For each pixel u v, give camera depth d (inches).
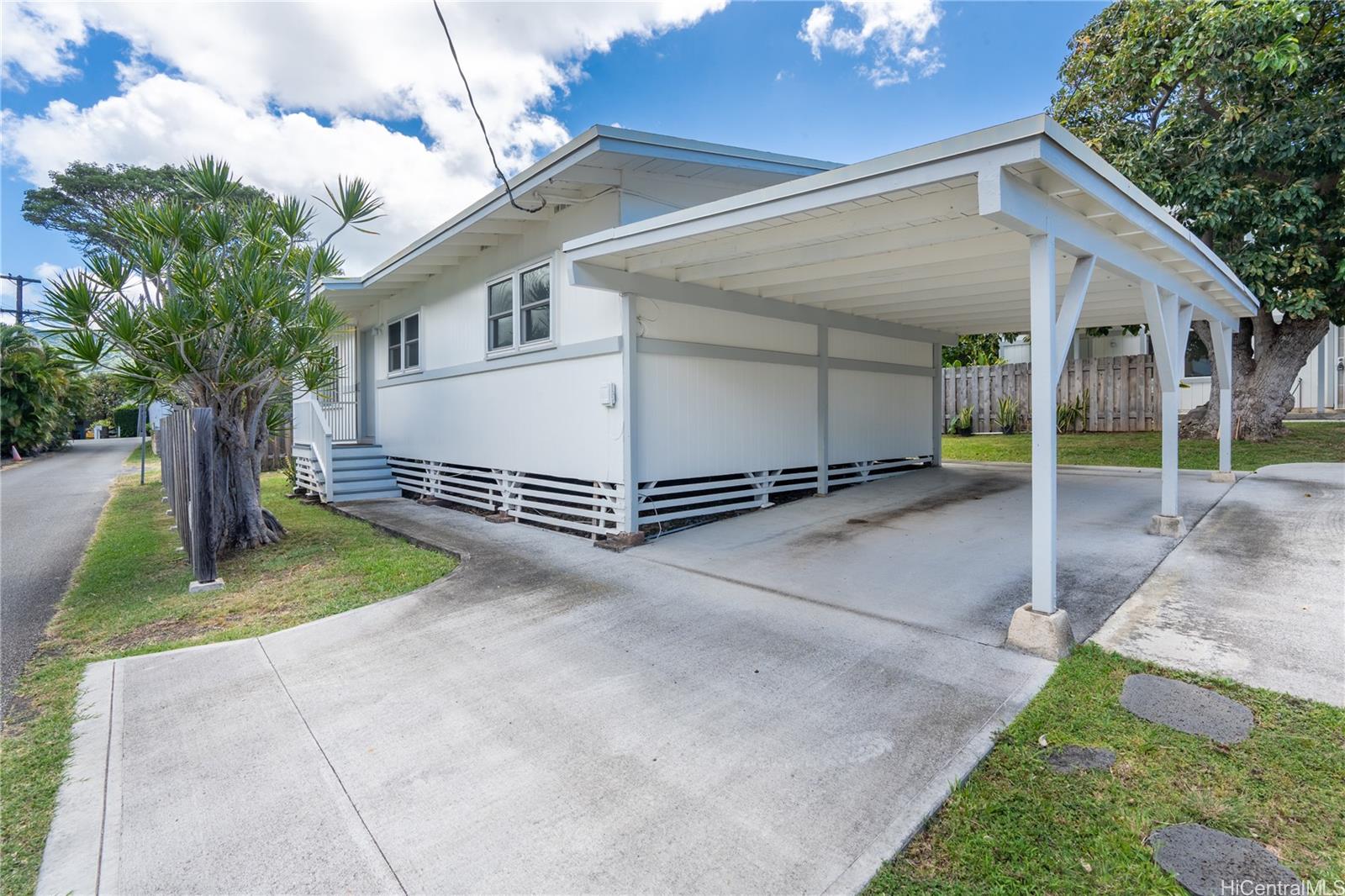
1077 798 89.0
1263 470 330.6
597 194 250.4
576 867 78.6
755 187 273.7
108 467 689.0
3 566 251.8
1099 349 673.0
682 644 147.8
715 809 89.0
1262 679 118.3
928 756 99.6
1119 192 145.6
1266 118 338.3
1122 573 179.9
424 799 93.1
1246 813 85.0
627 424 241.0
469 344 347.3
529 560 226.1
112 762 104.7
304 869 79.9
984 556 207.8
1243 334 412.2
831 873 76.5
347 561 232.7
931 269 222.7
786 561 213.3
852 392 353.7
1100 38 409.1
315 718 118.0
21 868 81.3
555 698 123.4
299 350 250.5
